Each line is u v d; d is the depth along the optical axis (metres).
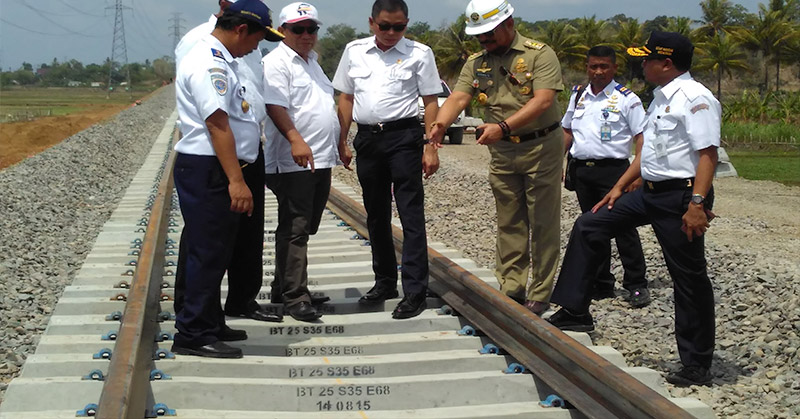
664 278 7.51
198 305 4.57
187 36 4.76
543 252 5.82
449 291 5.73
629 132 6.91
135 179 15.91
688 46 4.91
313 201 5.28
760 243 9.35
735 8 77.69
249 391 4.29
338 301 5.75
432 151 5.25
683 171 4.95
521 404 4.27
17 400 4.33
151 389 4.19
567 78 62.56
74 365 4.77
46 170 15.47
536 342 4.50
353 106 5.42
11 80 184.38
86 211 12.40
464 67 5.68
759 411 4.56
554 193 5.69
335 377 4.60
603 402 3.89
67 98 93.81
